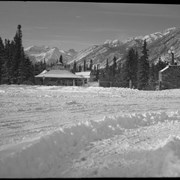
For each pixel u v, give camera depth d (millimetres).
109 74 98812
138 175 6598
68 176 6508
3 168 6410
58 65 84562
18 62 62531
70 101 21203
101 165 7215
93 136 9953
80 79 76000
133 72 67000
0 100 20625
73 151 8281
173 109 20047
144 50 64188
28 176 6297
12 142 9531
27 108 17375
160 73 57688
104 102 22125
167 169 6812
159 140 9805
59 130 9531
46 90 32281
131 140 9906
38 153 7395
